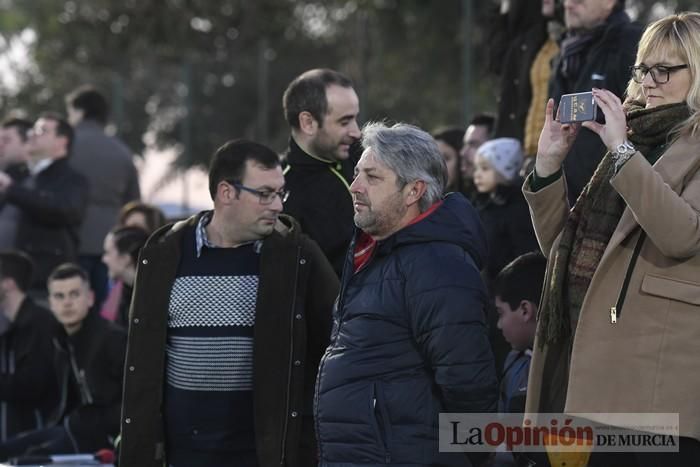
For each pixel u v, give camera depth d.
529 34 15.15
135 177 22.52
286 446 11.13
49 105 46.44
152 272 11.41
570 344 9.94
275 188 11.27
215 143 33.53
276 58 34.34
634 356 9.34
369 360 9.87
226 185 11.29
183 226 11.58
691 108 9.49
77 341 16.25
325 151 12.69
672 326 9.29
